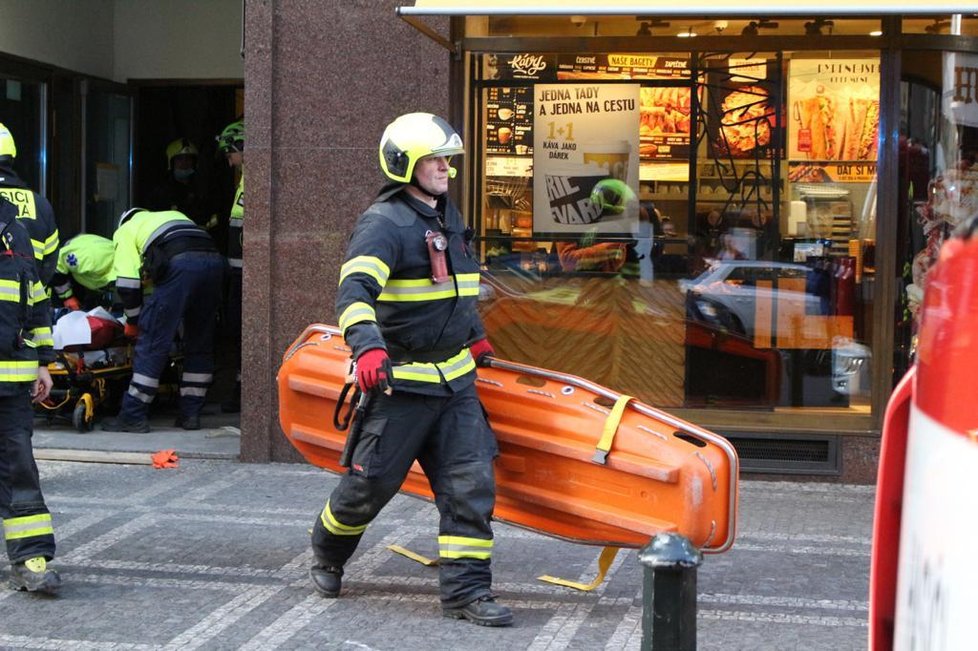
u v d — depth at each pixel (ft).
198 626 16.98
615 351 26.53
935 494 7.20
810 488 25.39
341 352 18.76
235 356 41.14
